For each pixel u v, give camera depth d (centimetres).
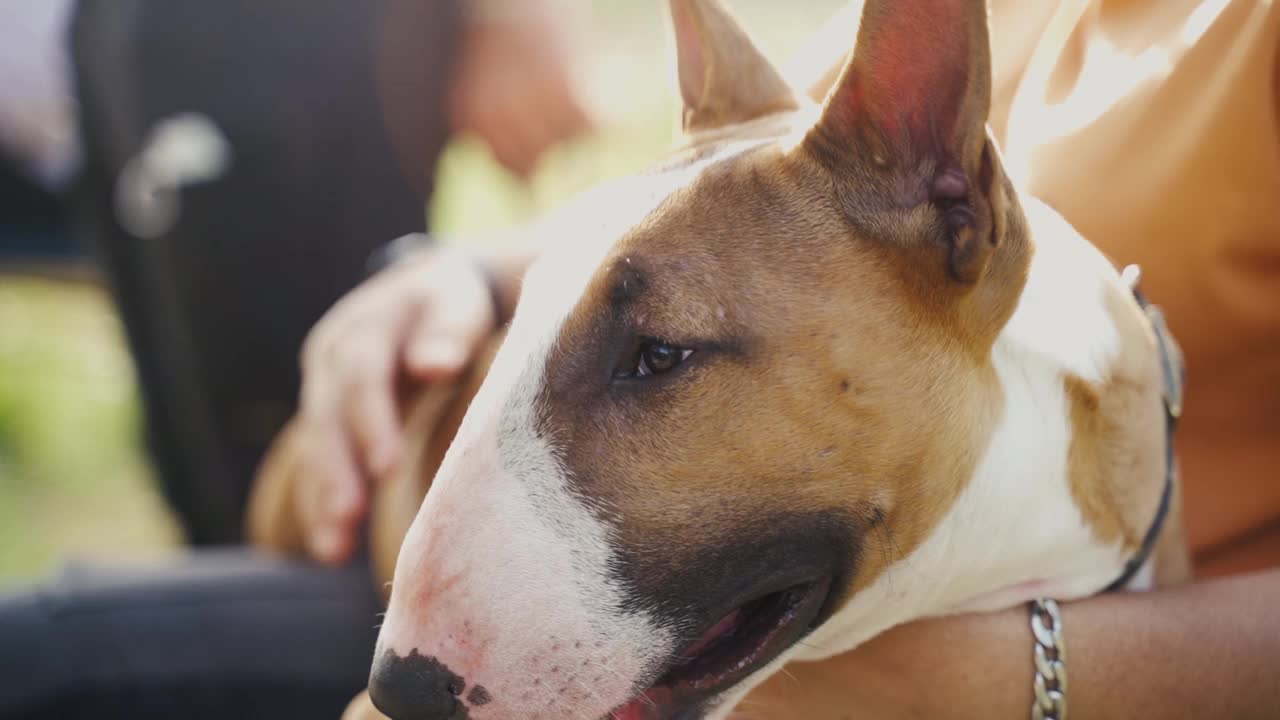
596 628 77
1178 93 85
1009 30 95
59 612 100
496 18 143
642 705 79
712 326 77
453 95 146
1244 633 81
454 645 76
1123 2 89
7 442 192
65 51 140
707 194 80
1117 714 81
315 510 103
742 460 77
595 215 81
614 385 78
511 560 77
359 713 87
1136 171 86
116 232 140
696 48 91
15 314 227
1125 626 81
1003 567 83
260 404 144
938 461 79
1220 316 86
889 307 79
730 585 78
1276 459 90
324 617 104
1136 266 86
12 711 97
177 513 151
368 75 137
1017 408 81
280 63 135
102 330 222
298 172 137
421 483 101
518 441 78
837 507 78
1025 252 80
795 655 82
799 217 79
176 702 100
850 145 79
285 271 140
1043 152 89
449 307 102
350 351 104
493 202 237
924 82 78
